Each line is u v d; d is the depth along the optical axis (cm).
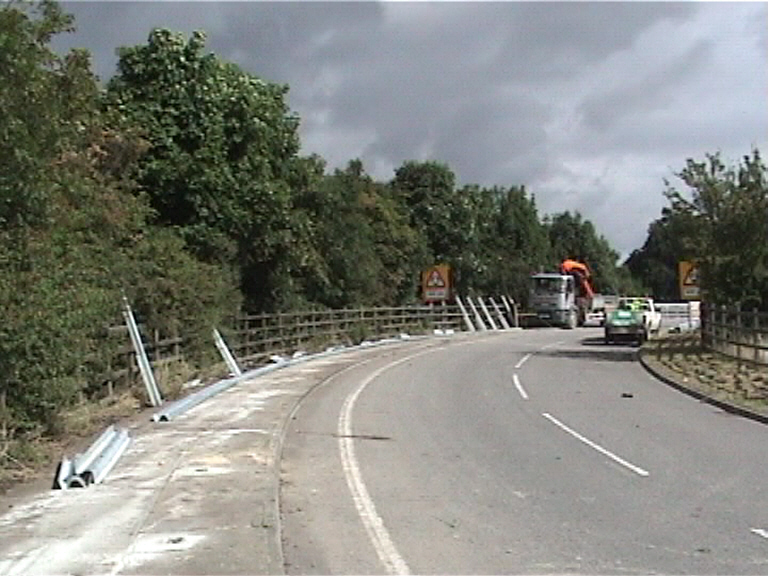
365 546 901
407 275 5394
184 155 2877
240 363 2834
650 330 4516
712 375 2552
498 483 1209
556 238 10781
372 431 1658
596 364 3150
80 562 811
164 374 2150
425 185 6519
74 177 1534
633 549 892
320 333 3734
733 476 1252
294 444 1512
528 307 6794
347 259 4259
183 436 1529
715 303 3419
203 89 2969
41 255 1309
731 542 917
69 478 1137
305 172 3925
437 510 1055
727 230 3316
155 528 927
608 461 1369
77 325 1420
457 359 3322
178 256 2420
